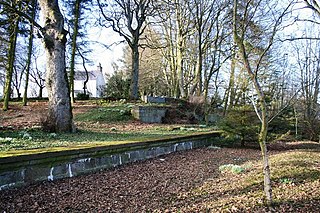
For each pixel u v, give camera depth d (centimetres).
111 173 545
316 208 333
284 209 334
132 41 1941
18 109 1576
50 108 846
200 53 1783
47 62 845
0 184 380
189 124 1554
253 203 357
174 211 350
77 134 834
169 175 556
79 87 4738
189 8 1788
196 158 778
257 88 356
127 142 650
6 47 1708
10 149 493
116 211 352
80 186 446
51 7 833
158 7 1762
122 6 1880
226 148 1032
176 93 2409
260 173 528
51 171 457
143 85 3147
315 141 1407
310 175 486
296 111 1566
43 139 683
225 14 1717
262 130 358
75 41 1731
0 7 1114
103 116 1408
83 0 1628
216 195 411
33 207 345
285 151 961
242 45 356
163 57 2748
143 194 426
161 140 780
